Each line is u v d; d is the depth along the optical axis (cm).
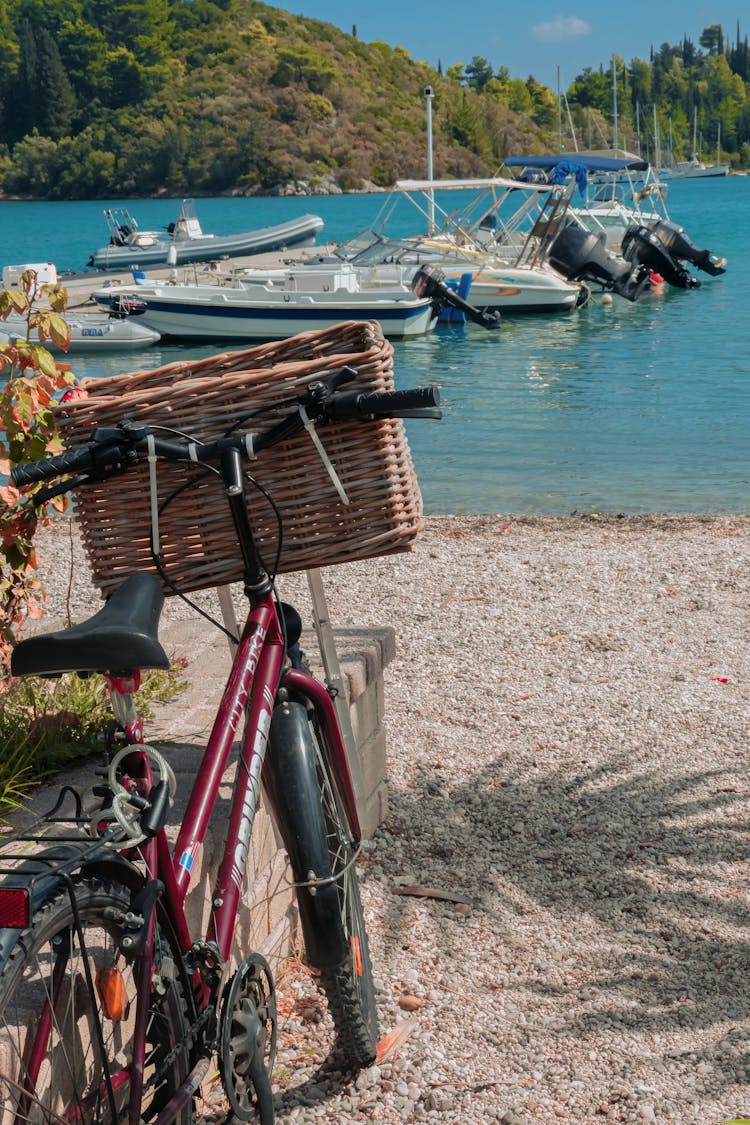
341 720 327
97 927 193
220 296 2450
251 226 8538
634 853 397
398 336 2434
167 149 16162
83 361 2247
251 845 307
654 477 1167
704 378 1856
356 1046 279
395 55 18688
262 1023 236
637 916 358
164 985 205
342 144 16138
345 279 2478
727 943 341
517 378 1922
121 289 2495
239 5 19325
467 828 418
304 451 278
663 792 442
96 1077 212
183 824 227
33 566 378
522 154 16225
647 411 1577
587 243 2817
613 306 2897
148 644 190
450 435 1438
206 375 285
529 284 2703
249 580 266
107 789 193
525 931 351
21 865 190
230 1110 228
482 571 748
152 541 272
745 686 546
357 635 427
